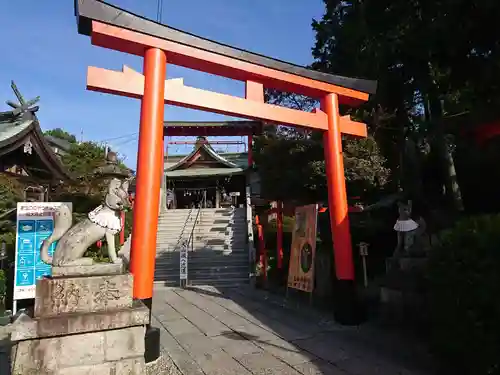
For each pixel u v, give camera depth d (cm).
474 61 704
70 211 507
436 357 499
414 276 729
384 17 814
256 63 718
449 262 455
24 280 832
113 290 468
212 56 669
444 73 852
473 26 631
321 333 700
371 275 1059
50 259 482
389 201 1090
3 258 903
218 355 588
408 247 821
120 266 495
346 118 849
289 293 1142
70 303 443
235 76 732
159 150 598
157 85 606
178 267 1517
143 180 580
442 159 958
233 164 2636
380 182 1070
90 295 455
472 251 430
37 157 1137
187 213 2111
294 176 1191
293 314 875
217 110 695
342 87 828
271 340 664
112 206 505
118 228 510
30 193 1223
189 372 517
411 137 1061
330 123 816
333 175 802
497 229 423
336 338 664
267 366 534
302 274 970
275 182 1309
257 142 1443
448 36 668
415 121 1125
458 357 438
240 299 1092
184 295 1181
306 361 551
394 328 706
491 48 662
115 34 576
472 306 410
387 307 792
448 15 649
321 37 1195
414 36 741
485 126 839
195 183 3006
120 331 454
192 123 2147
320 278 1072
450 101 1034
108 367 441
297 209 1031
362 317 765
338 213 789
